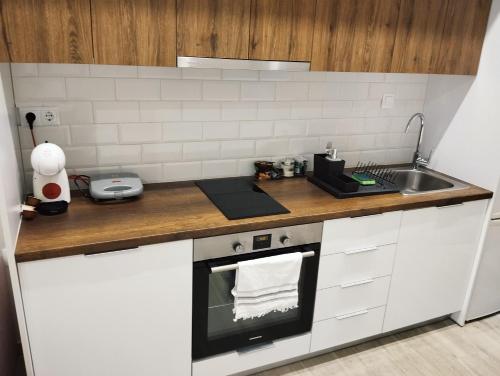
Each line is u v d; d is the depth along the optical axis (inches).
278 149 93.7
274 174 90.7
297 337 82.0
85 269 59.5
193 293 68.9
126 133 79.2
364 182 87.9
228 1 65.8
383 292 87.7
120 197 72.8
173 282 66.3
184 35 64.9
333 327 85.1
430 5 80.8
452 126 98.7
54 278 58.0
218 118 85.5
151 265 63.6
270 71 86.8
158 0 61.9
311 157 97.7
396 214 81.4
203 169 87.9
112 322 64.2
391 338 97.0
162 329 68.4
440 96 101.1
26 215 64.4
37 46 57.4
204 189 82.1
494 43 86.9
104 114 76.5
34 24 56.4
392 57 81.5
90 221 65.6
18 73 68.8
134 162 81.7
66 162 76.7
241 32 68.2
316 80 91.8
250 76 85.4
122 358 67.1
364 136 102.1
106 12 59.6
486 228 92.9
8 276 75.0
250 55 70.0
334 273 80.0
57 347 61.8
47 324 59.9
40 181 67.4
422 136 108.0
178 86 80.1
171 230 63.8
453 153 99.3
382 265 84.7
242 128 88.4
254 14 68.1
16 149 67.9
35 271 56.5
